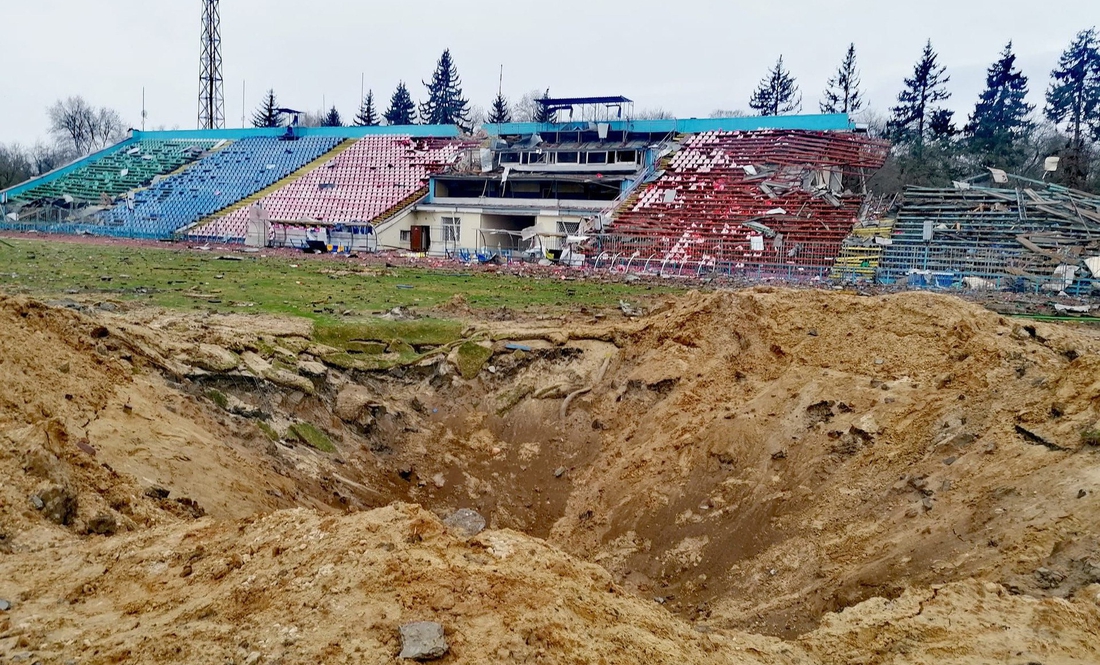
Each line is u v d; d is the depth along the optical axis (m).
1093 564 10.84
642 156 59.09
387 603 8.88
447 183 64.56
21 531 10.81
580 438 21.55
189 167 73.19
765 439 17.83
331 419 20.86
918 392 17.03
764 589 14.23
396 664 7.93
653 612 10.53
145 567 10.20
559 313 28.42
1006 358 16.77
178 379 18.56
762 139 56.47
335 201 63.03
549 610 9.18
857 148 55.56
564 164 60.84
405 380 23.56
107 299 26.41
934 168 60.12
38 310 16.73
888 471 15.52
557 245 54.91
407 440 21.67
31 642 8.38
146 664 8.00
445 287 35.47
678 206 51.22
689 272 43.78
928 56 71.81
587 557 17.08
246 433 17.95
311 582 9.30
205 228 61.03
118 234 60.16
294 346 22.53
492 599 9.18
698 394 20.28
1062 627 9.91
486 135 67.00
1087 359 14.82
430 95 104.81
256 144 75.62
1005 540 12.12
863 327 19.92
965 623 10.30
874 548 13.81
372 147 70.75
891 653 10.09
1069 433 13.59
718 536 16.20
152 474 13.67
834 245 43.31
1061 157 58.25
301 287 33.22
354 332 24.31
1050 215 41.88
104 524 11.69
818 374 19.03
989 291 35.56
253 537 10.78
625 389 21.98
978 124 69.94
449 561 9.99
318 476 18.14
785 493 16.34
